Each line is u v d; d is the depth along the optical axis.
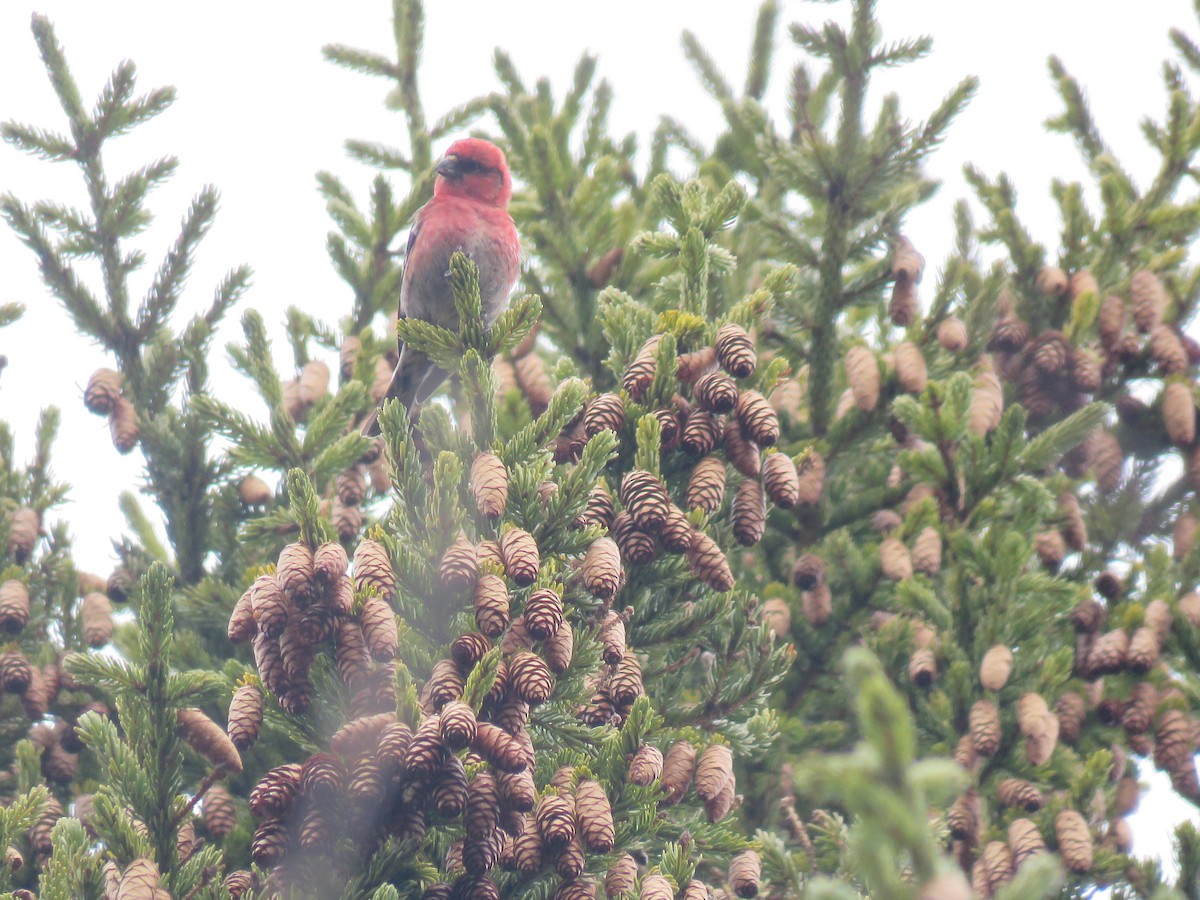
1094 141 15.31
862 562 11.36
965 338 11.98
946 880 2.90
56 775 9.95
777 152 12.07
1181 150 13.47
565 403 7.66
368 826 6.11
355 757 6.11
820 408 12.01
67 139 11.88
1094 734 10.48
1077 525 11.80
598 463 7.32
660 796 7.02
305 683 6.45
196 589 10.70
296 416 12.28
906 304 11.83
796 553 11.62
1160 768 9.80
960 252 13.20
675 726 8.38
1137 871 9.05
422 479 7.27
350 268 13.50
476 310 7.98
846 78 11.85
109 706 10.22
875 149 11.84
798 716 11.20
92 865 6.44
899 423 11.62
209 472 11.59
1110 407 10.66
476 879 6.43
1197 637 10.34
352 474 11.12
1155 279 12.98
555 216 13.48
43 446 12.11
